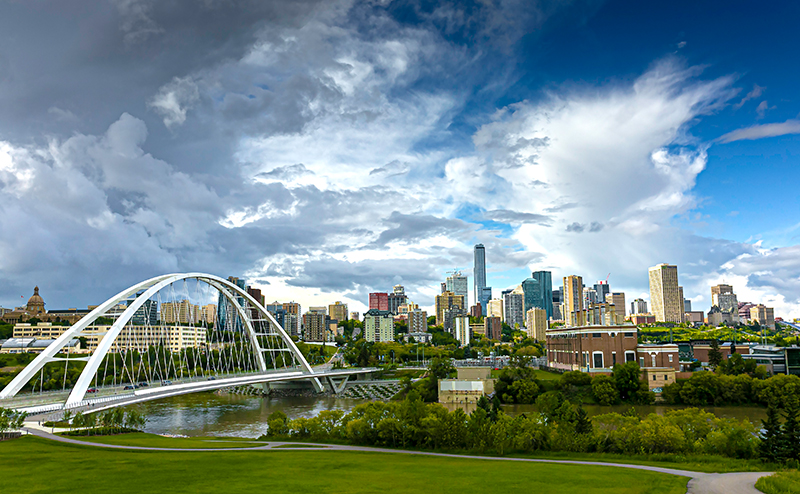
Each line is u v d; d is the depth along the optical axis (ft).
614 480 176.45
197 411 570.46
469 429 277.85
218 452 247.70
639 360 585.63
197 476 180.75
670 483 171.63
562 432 266.98
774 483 164.66
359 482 172.45
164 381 521.65
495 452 257.34
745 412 463.01
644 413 466.70
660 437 251.80
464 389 555.69
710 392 490.08
